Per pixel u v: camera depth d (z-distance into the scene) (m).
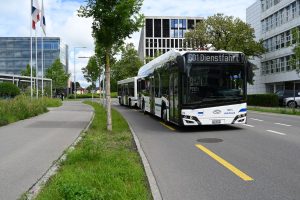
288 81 57.91
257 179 7.74
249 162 9.48
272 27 62.50
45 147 12.13
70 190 5.84
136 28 16.59
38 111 27.89
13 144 12.84
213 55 16.05
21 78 68.38
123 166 8.61
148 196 6.46
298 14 53.19
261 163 9.31
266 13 64.38
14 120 21.69
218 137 14.51
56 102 46.34
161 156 10.66
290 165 9.02
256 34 69.31
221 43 51.41
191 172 8.55
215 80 16.02
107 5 16.19
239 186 7.23
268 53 64.31
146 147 12.37
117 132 16.30
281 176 7.94
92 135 15.05
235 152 11.00
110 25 16.31
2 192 6.84
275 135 14.77
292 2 54.72
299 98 40.88
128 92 41.44
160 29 122.75
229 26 51.47
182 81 15.97
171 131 17.05
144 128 18.62
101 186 6.73
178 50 17.70
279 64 60.28
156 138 14.68
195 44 52.84
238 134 15.25
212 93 15.98
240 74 16.17
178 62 15.73
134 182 7.21
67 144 12.77
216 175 8.20
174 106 17.53
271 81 63.19
